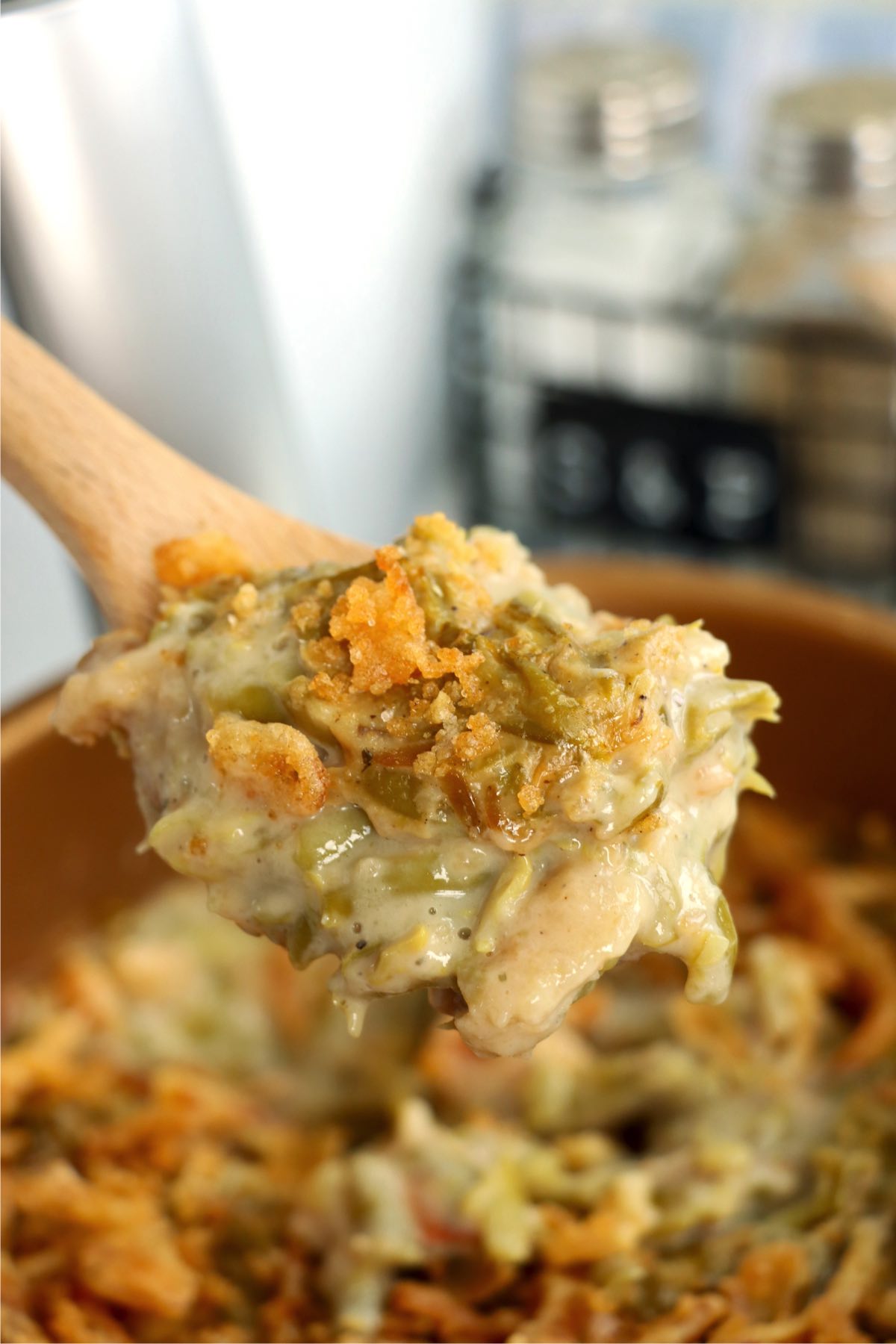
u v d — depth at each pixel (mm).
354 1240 378
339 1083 410
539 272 516
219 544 347
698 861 320
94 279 403
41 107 388
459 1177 385
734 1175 385
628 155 503
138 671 333
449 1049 406
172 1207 390
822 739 421
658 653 321
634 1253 377
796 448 509
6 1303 372
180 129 404
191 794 323
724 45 534
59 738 405
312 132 479
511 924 312
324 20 474
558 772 312
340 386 511
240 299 424
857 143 481
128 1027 419
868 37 521
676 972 417
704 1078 400
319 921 317
